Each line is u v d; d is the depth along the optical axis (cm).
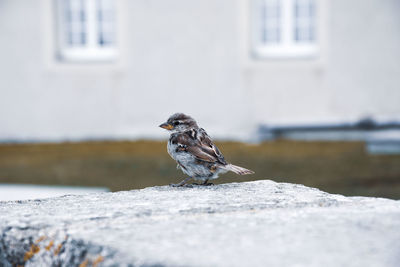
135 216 339
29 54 1681
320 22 1605
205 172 491
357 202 375
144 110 1678
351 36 1602
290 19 1633
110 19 1694
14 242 314
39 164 1264
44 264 304
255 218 327
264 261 251
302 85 1628
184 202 382
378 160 1220
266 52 1647
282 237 286
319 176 1033
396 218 318
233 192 424
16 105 1697
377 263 247
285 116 1638
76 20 1692
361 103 1611
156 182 1004
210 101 1656
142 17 1658
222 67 1647
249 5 1628
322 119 1559
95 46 1700
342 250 264
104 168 1184
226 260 252
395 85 1598
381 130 1381
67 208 366
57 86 1691
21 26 1673
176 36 1653
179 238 286
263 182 473
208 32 1644
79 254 283
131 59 1669
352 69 1608
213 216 336
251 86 1642
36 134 1700
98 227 309
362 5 1591
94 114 1694
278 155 1317
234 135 1650
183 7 1645
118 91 1683
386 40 1592
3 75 1689
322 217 325
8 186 880
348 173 1063
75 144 1623
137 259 257
